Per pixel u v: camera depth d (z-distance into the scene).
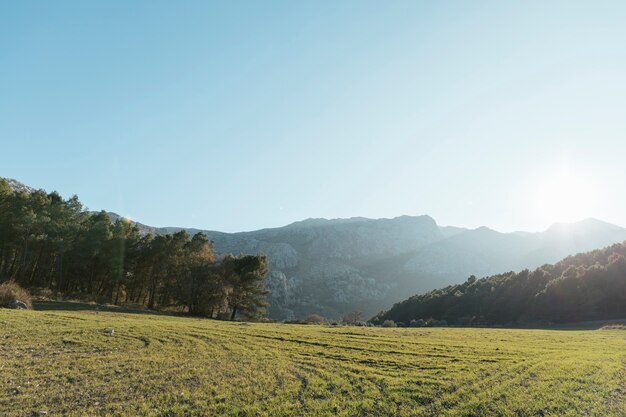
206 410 15.55
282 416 15.34
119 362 22.52
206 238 107.62
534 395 18.64
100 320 40.56
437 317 137.00
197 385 18.86
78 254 84.62
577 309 98.25
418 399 18.03
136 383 18.67
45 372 19.44
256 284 104.50
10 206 80.88
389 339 38.84
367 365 25.19
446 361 26.75
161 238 93.25
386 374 22.66
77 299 74.81
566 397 18.31
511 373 23.08
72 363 21.53
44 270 88.00
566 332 56.44
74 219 91.56
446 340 39.34
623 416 16.00
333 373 22.59
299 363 25.16
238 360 25.11
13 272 84.25
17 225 76.50
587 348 34.78
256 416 15.29
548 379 21.72
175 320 54.16
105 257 88.38
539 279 115.12
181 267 93.00
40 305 53.62
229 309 102.00
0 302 44.56
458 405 17.22
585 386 20.31
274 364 24.36
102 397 16.50
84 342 27.17
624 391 19.59
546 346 35.59
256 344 31.98
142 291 105.44
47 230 80.38
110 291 98.31
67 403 15.59
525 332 55.31
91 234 85.94
